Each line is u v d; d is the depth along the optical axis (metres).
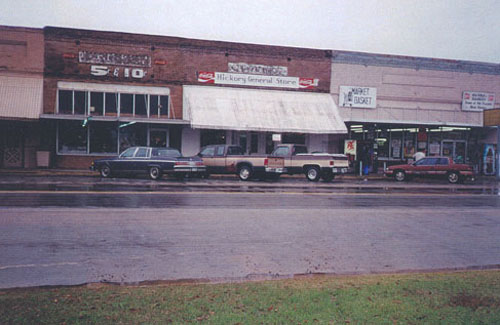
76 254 6.45
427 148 30.77
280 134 25.36
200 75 25.59
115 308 4.00
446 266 6.54
